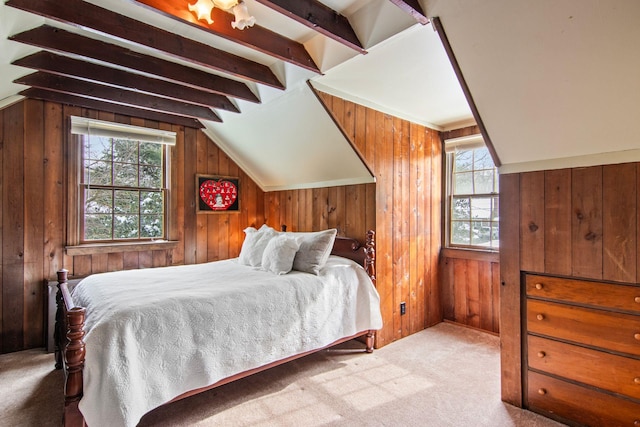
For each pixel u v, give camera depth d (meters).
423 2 1.58
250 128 3.42
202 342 1.91
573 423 1.88
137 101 2.99
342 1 1.81
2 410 2.02
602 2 1.27
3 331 2.81
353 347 3.01
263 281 2.42
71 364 1.50
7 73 2.36
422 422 1.92
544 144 1.93
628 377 1.71
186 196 3.74
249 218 4.27
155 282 2.43
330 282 2.63
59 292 2.37
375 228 3.00
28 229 2.89
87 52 2.09
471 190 3.57
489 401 2.14
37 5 1.59
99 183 3.24
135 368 1.66
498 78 1.74
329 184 3.42
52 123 2.98
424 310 3.52
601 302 1.80
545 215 2.00
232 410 2.05
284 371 2.56
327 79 2.43
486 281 3.42
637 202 1.69
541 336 2.01
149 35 1.95
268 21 1.96
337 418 1.97
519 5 1.40
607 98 1.57
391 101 2.90
